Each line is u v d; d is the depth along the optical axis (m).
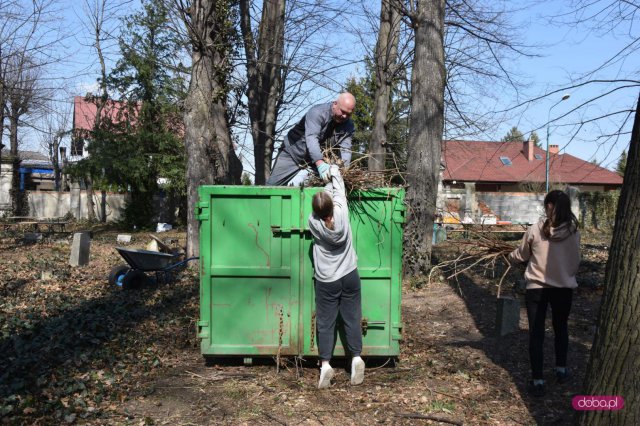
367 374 5.59
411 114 11.00
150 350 6.32
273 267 5.49
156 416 4.57
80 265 13.32
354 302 5.20
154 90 27.38
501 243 6.20
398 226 5.50
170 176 27.09
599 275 10.47
